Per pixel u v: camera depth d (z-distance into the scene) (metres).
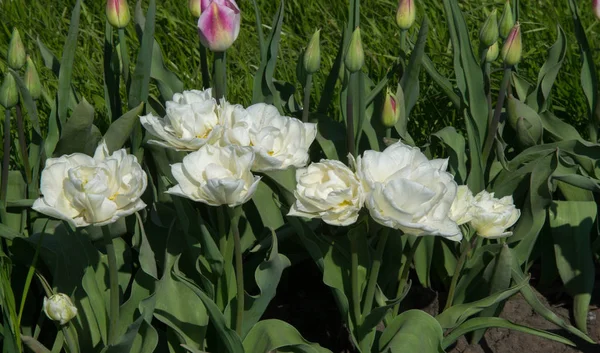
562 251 1.53
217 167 1.18
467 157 1.61
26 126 1.79
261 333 1.33
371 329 1.35
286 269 1.56
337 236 1.40
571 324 1.52
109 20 1.44
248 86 1.98
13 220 1.47
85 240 1.38
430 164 1.22
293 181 1.39
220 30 1.37
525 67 2.01
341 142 1.51
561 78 1.95
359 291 1.37
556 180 1.57
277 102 1.53
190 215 1.36
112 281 1.27
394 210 1.16
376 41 2.13
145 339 1.32
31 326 1.45
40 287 1.46
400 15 1.51
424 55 1.58
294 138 1.25
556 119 1.61
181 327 1.33
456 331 1.39
